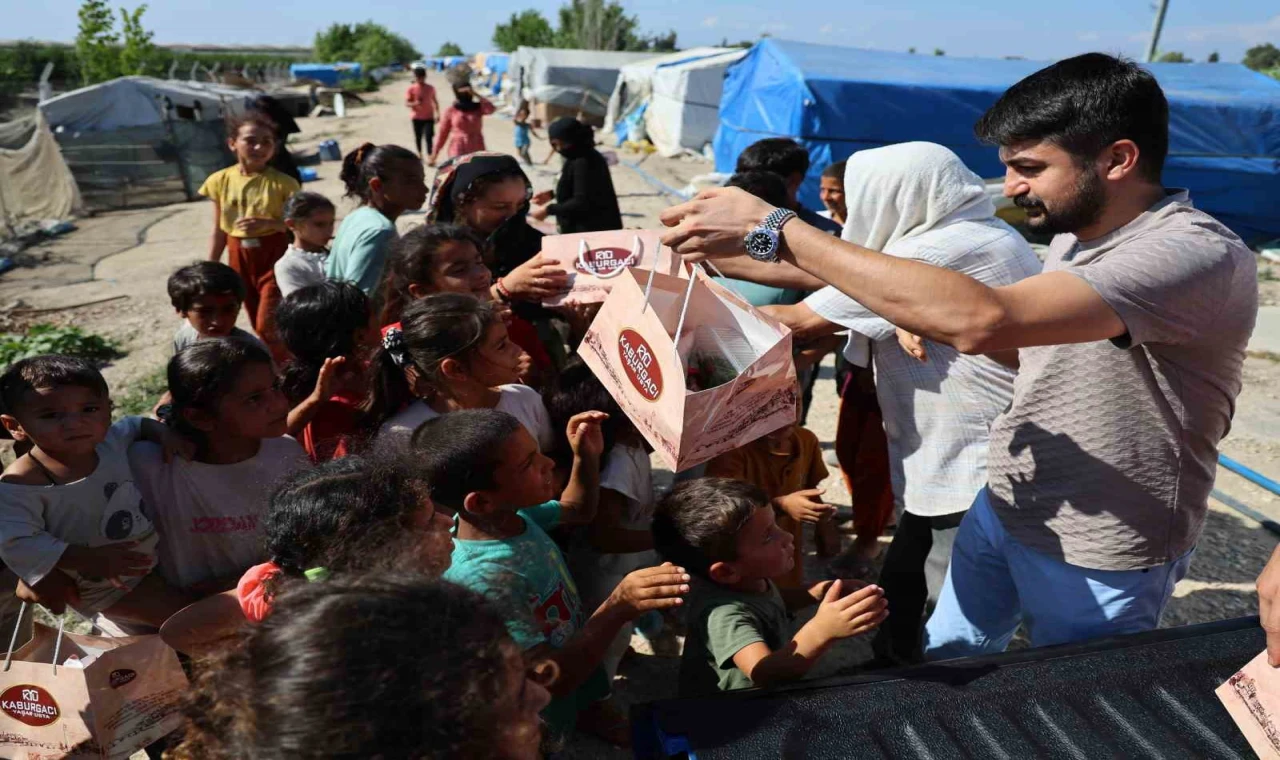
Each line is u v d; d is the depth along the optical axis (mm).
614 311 1963
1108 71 1656
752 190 3590
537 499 2111
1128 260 1590
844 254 1619
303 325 2891
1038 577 2123
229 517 2299
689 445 1742
